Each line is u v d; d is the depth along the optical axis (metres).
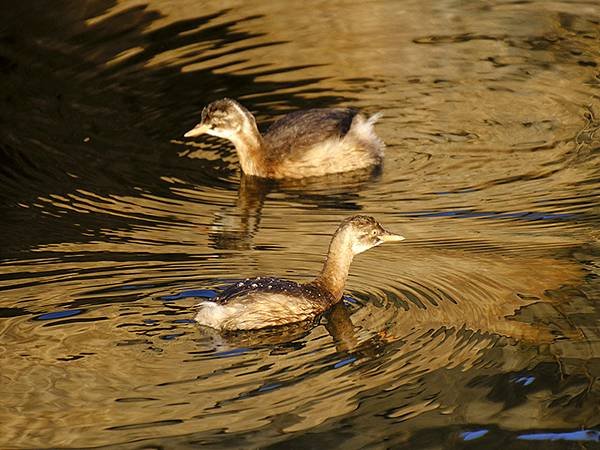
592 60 22.08
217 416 10.96
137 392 11.27
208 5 25.03
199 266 14.34
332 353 12.10
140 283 13.70
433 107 20.48
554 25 23.81
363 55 22.80
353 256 13.79
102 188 17.50
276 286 12.94
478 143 18.92
